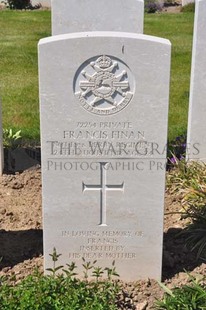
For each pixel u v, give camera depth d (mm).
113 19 6434
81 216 4176
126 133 3955
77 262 4305
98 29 6492
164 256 4535
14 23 15266
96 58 3781
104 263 4320
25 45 12570
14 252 4637
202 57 5676
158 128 3938
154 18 16391
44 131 3941
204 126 5930
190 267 4457
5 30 14336
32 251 4664
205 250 4621
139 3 6332
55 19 6480
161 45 3740
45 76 3809
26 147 6668
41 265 4465
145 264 4316
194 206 5121
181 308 3824
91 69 3809
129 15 6398
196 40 5629
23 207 5426
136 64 3793
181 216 5039
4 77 10039
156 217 4176
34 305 3711
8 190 5781
